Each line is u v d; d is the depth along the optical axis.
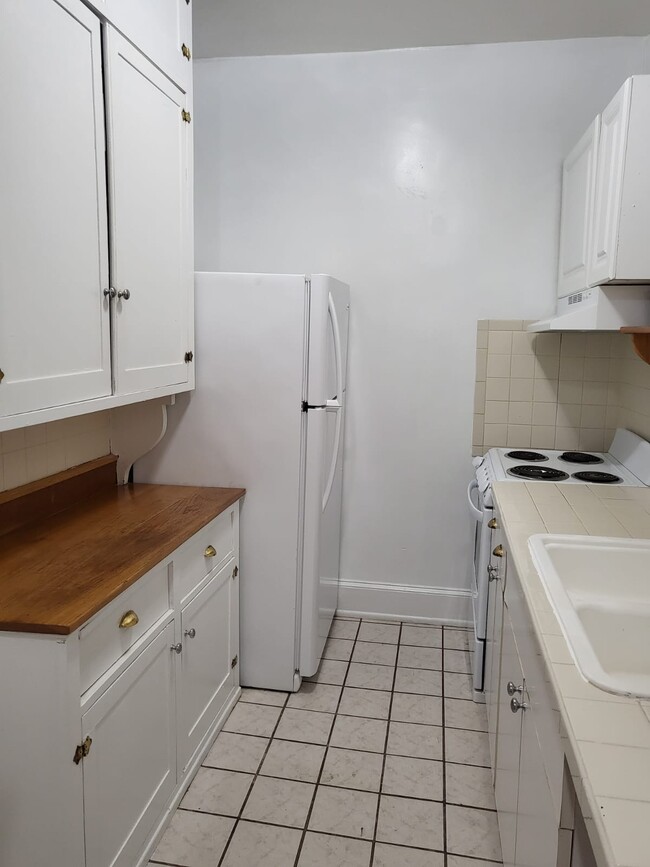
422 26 2.77
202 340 2.45
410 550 3.27
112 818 1.57
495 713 1.98
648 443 2.55
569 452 3.00
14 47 1.35
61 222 1.55
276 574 2.53
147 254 1.99
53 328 1.54
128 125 1.83
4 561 1.67
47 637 1.33
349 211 3.11
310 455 2.46
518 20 2.71
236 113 3.13
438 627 3.25
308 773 2.16
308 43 2.94
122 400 1.88
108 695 1.52
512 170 2.98
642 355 2.16
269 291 2.39
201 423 2.49
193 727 2.11
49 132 1.48
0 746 1.40
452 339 3.10
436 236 3.06
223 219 3.21
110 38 1.71
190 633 2.01
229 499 2.31
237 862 1.79
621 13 2.64
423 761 2.22
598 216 2.22
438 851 1.84
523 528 1.80
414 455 3.21
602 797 0.75
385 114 3.04
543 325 2.61
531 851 1.23
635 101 1.93
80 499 2.25
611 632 1.50
